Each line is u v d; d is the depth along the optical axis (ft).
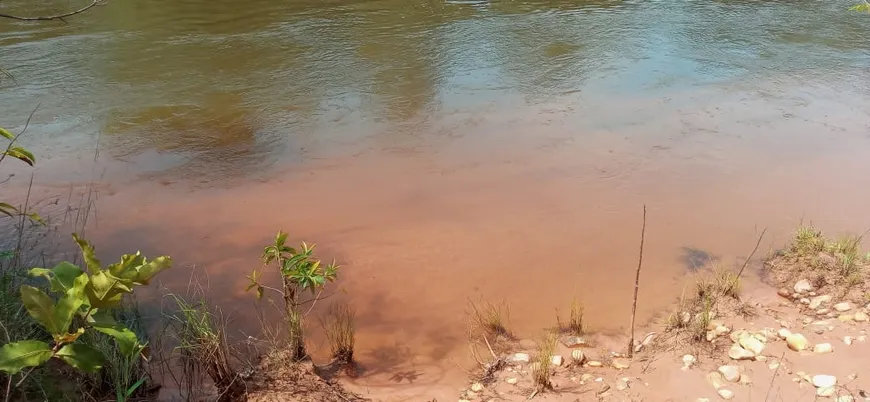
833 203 18.90
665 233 17.31
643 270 15.64
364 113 25.26
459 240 16.99
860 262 15.15
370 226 17.61
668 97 27.58
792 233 17.13
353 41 33.35
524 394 11.34
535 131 24.06
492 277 15.37
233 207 18.48
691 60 32.12
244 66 29.55
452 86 28.22
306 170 20.84
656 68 30.99
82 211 17.83
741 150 22.65
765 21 38.65
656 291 14.78
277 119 24.53
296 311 12.12
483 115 25.38
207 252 16.15
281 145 22.53
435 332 13.44
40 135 22.57
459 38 34.42
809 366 11.62
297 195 19.24
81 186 19.34
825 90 28.50
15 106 24.71
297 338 12.01
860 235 16.94
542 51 32.89
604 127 24.49
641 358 12.35
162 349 12.17
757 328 13.00
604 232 17.40
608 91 28.12
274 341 12.65
